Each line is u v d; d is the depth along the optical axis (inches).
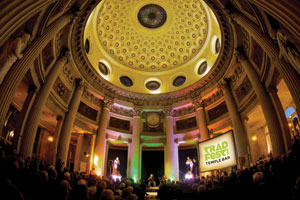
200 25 794.2
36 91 408.2
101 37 808.3
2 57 214.8
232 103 572.4
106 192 132.6
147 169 862.5
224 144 430.3
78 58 591.5
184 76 836.6
